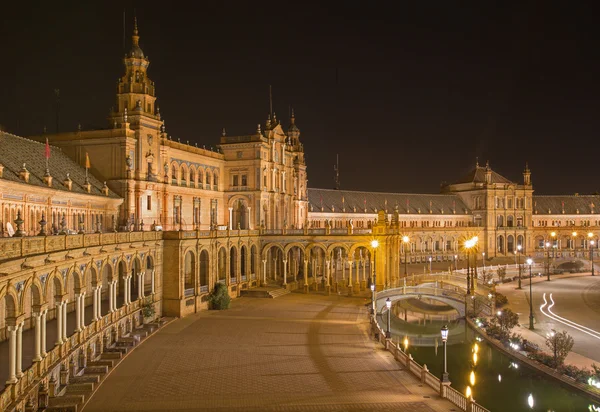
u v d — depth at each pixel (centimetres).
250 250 8606
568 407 4472
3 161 4997
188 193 8438
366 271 11700
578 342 6322
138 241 5750
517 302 8956
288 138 11669
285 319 6488
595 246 16600
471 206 16375
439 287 8525
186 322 6250
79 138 7031
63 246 3872
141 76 7544
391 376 4391
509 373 5438
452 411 3653
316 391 3991
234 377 4259
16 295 3098
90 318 4938
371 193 15250
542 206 17375
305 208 12056
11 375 3058
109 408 3553
